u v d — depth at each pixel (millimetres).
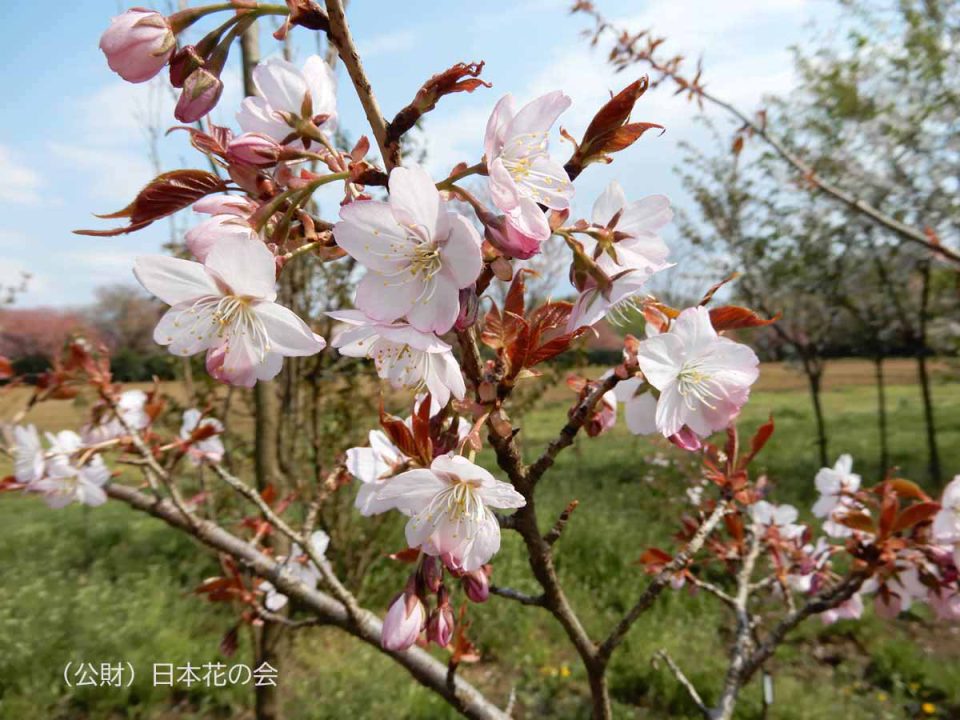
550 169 982
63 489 2314
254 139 908
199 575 6473
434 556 1091
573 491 9102
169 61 942
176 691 4594
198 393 4316
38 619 5301
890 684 4707
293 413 4594
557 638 5340
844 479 2457
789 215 9516
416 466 1023
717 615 5492
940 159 7012
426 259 903
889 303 9328
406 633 1048
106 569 6652
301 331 985
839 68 7926
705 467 1901
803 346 10219
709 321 1097
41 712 4344
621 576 6285
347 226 897
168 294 966
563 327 1044
